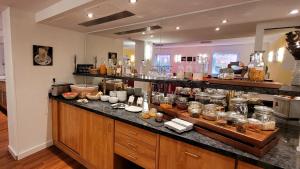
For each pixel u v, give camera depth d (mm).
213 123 1428
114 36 3510
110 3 1760
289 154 1153
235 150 1174
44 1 2098
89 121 2268
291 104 1751
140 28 2762
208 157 1270
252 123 1318
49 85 2869
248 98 1900
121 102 2594
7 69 2553
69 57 3105
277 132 1381
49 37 2785
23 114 2570
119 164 2061
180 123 1560
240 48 4070
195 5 1776
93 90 2955
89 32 3217
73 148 2582
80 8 1921
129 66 2957
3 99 4688
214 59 4340
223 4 1727
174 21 2320
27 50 2535
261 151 1094
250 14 1941
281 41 2209
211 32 2828
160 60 3744
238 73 1664
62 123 2760
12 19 2342
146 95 2268
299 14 1894
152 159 1628
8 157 2609
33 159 2586
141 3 1750
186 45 4242
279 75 2154
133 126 1760
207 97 1911
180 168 1432
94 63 3463
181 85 1848
